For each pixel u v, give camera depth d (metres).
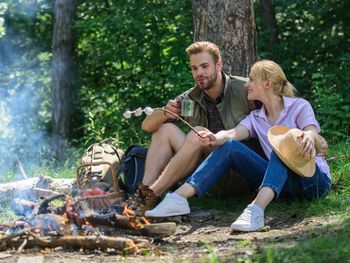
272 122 5.38
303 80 12.29
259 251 3.98
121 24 13.48
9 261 4.00
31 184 6.05
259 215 4.73
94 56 14.91
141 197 5.16
